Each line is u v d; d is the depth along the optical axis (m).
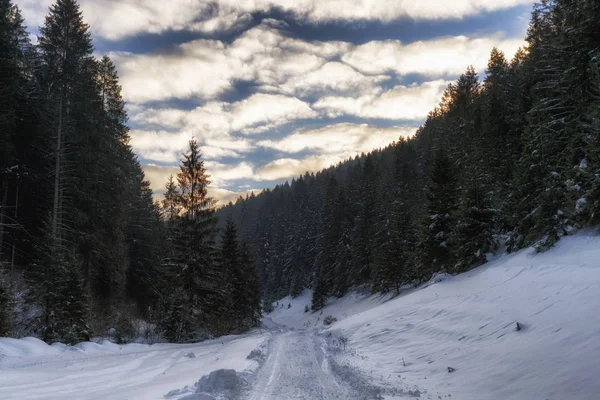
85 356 14.68
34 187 28.86
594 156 17.86
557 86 24.53
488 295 15.46
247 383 9.44
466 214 27.50
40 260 18.44
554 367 7.42
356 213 76.38
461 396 7.59
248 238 128.88
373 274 51.72
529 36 40.25
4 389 8.27
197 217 28.67
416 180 65.50
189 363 12.95
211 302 28.16
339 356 14.65
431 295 21.16
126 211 33.34
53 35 26.70
